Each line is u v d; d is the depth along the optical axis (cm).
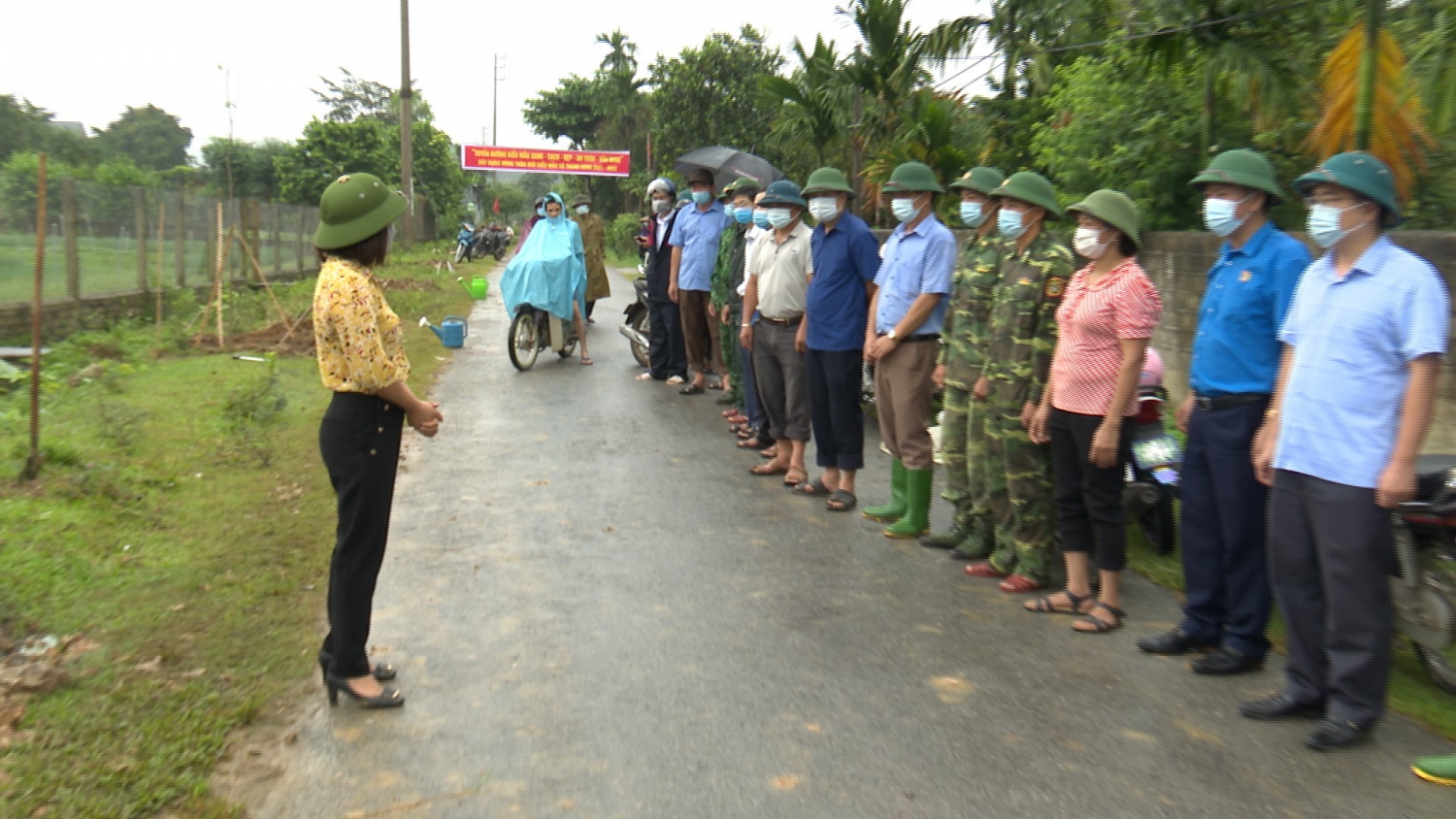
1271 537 394
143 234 1516
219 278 1322
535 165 5262
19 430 779
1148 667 449
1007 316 525
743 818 334
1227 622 451
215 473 712
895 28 1606
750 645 471
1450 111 710
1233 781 356
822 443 702
